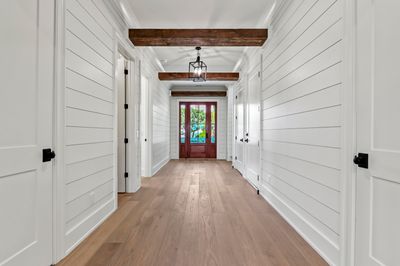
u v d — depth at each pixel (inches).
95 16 99.3
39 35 66.5
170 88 344.5
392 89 52.7
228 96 329.7
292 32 104.8
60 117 75.0
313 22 85.9
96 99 100.9
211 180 200.8
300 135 96.4
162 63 243.1
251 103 187.9
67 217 79.7
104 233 95.7
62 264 73.3
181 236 92.9
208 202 137.9
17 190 59.8
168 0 121.9
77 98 85.4
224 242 88.3
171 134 357.7
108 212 114.0
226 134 356.2
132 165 159.3
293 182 103.4
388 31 53.6
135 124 161.2
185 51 205.9
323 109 79.0
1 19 54.9
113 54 120.0
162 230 98.5
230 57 221.6
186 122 361.7
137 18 141.3
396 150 51.7
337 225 71.0
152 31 144.6
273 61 131.9
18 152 59.6
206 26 150.9
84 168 90.9
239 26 150.0
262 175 153.3
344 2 67.1
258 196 151.6
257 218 113.1
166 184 184.9
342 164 67.7
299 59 97.7
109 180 115.6
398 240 51.5
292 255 79.7
